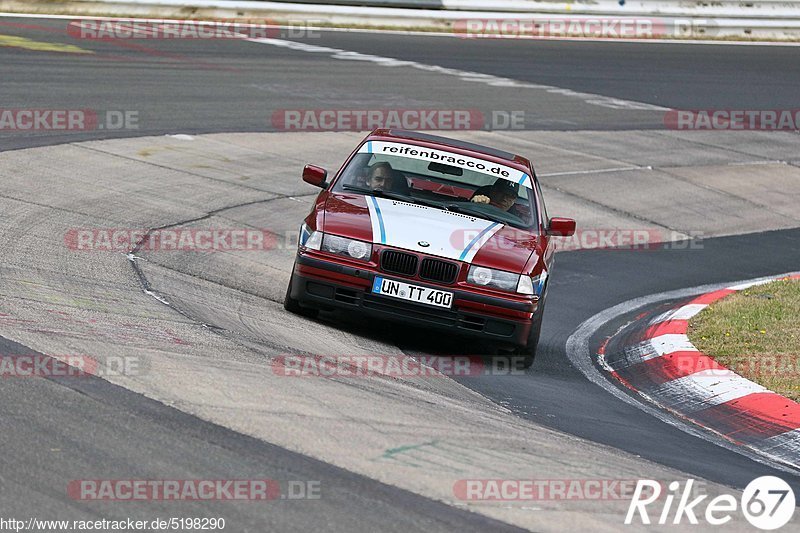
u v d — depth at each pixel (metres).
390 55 83.06
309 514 15.73
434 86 74.50
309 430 19.39
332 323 30.20
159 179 45.00
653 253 49.56
